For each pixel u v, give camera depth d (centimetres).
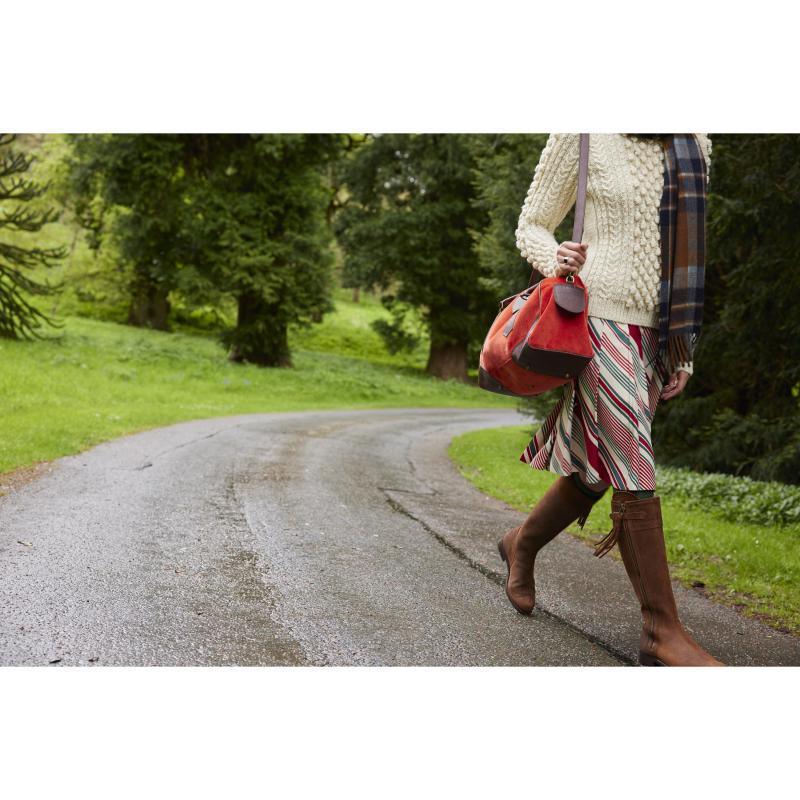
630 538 222
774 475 809
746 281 798
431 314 3481
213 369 2267
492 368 231
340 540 391
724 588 361
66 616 243
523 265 1279
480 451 1042
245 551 351
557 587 323
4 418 891
